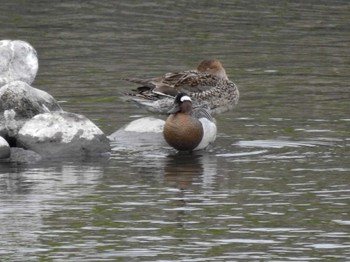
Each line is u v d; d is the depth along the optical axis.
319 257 11.84
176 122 17.27
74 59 26.08
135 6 34.91
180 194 14.55
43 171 16.00
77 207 13.88
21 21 31.53
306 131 18.80
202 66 19.88
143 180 15.38
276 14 33.44
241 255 11.91
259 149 17.48
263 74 24.53
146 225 13.06
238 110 20.62
